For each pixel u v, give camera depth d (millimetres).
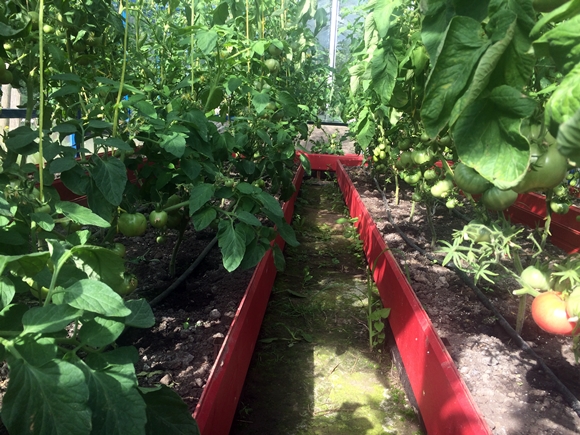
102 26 2605
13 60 2037
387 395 2502
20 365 878
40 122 1469
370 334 2850
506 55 859
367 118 3791
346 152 9336
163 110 2582
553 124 700
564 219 3658
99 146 1895
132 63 2979
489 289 2723
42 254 983
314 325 3178
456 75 878
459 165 1428
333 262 4309
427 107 915
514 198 1377
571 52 707
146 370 1941
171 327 2318
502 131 850
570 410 1748
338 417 2322
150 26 3131
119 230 2057
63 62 2182
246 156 3232
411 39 2428
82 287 1011
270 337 3016
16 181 1569
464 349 2135
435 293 2717
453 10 999
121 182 1750
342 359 2799
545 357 2100
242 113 3402
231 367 1989
